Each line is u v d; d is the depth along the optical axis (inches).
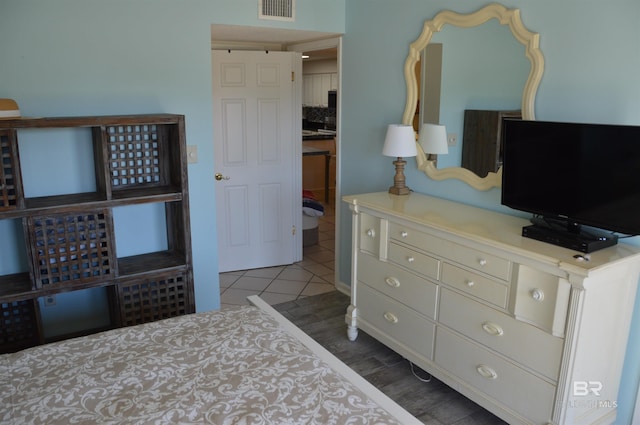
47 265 106.4
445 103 118.7
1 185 98.7
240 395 61.7
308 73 365.4
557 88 94.5
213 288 141.3
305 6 142.1
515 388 89.0
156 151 125.3
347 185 157.5
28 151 113.3
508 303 88.0
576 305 77.0
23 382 64.2
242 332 78.3
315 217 212.4
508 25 101.4
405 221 107.5
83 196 115.4
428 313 106.0
